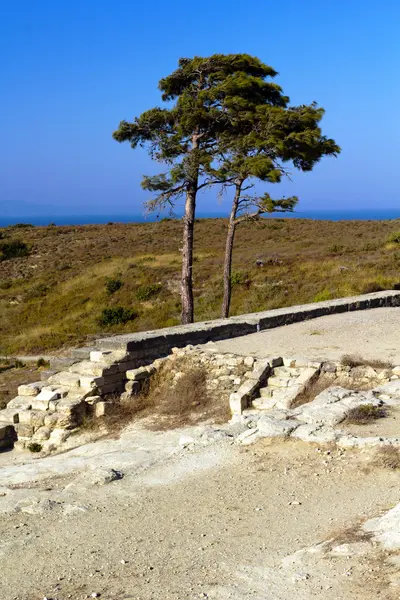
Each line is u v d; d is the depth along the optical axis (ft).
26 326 137.39
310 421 36.09
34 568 21.74
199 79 81.82
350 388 44.96
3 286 173.88
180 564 21.29
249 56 80.59
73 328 124.26
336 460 30.58
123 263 171.42
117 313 125.80
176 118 79.87
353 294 109.09
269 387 47.47
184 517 25.68
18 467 39.34
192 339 59.21
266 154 78.48
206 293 131.95
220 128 81.56
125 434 45.32
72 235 257.34
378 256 145.79
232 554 21.79
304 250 168.66
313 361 48.49
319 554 20.72
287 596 18.33
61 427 47.88
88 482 30.71
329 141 81.76
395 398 40.16
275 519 24.76
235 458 32.53
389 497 25.67
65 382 51.19
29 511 27.25
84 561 22.04
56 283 164.86
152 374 53.47
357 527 22.70
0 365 92.27
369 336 59.41
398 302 87.51
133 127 81.25
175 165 78.59
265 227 238.68
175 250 189.26
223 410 46.19
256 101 80.94
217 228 241.35
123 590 19.66
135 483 30.53
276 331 64.54
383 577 18.48
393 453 30.07
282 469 30.32
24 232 276.62
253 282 133.18
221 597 18.67
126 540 23.71
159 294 136.87
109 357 52.60
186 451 34.55
